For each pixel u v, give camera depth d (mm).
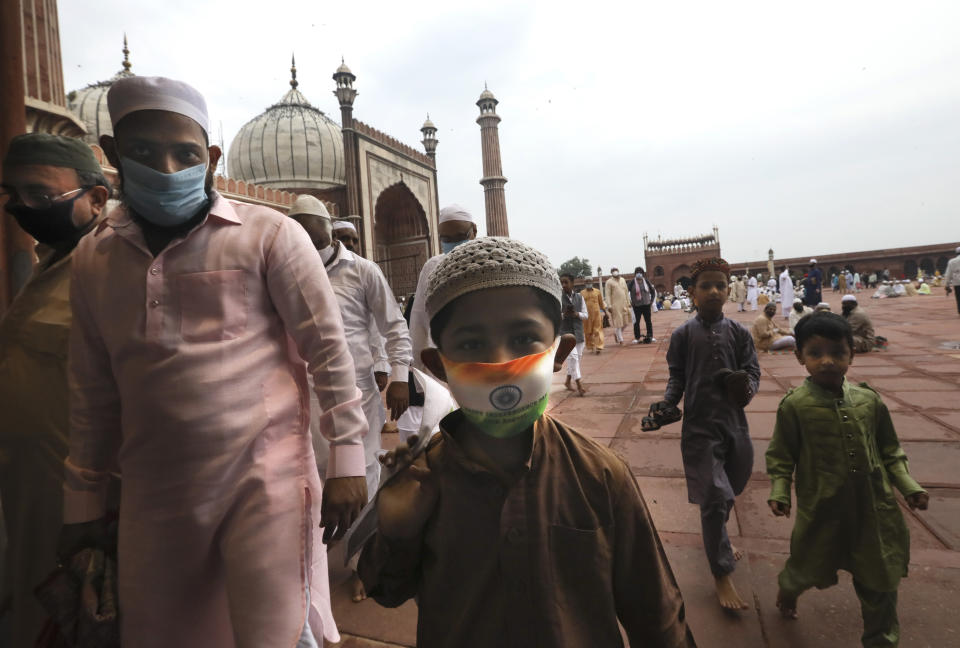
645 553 999
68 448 1748
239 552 1284
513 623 909
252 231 1434
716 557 2182
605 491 969
